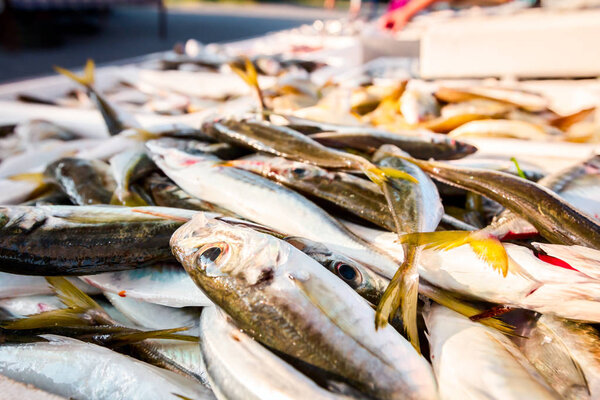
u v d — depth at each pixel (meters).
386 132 2.42
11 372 1.59
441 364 1.43
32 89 5.37
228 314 1.50
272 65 5.91
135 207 1.94
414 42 7.14
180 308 1.86
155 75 5.72
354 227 1.91
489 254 1.59
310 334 1.41
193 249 1.59
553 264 1.53
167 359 1.71
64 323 1.72
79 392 1.55
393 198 1.84
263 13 31.06
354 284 1.68
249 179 2.06
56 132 3.96
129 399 1.53
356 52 7.65
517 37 5.53
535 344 1.54
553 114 3.99
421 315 1.67
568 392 1.40
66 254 1.74
